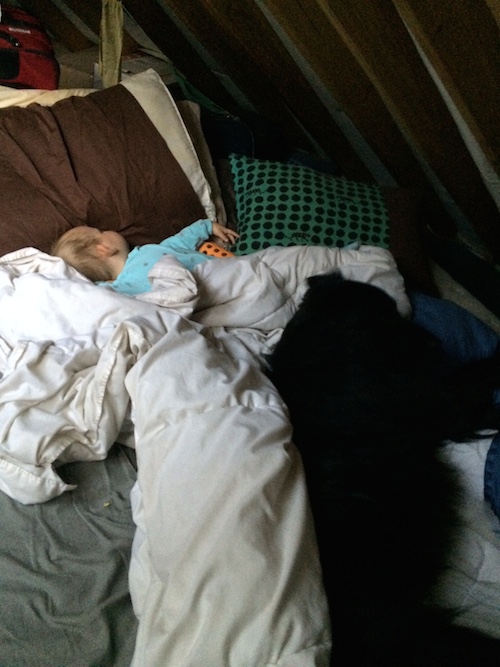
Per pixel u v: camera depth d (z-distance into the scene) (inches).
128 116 62.3
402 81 52.8
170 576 27.7
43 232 58.5
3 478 37.4
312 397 38.4
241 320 50.3
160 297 46.7
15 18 72.9
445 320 53.3
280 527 28.5
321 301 44.3
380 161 78.7
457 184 65.4
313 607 26.5
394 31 48.4
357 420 35.6
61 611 32.4
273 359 43.0
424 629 27.8
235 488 29.4
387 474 33.0
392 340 41.5
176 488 30.5
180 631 26.1
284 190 63.6
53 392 40.1
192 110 72.4
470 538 32.4
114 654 30.9
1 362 45.4
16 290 47.8
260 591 26.0
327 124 76.7
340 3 45.1
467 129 54.1
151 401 35.1
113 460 42.1
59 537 36.5
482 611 29.8
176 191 63.4
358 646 27.5
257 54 68.6
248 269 51.0
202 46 82.8
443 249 72.4
